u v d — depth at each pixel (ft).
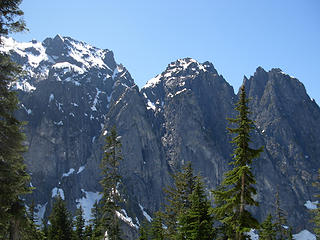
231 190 73.00
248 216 71.10
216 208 75.15
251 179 72.08
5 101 63.52
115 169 125.49
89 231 202.59
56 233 169.27
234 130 73.61
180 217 113.70
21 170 72.43
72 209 473.67
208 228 104.78
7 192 63.36
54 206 184.03
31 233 100.07
